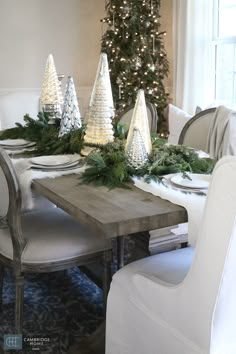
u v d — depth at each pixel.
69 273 2.96
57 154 2.62
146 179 2.03
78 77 6.02
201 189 1.90
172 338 1.59
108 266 2.19
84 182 2.08
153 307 1.66
